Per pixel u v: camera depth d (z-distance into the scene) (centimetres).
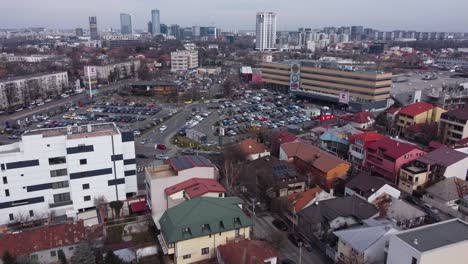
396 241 4559
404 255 4431
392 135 11688
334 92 17250
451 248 4350
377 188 6894
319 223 6094
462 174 7812
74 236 5609
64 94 19312
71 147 6656
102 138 6862
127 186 7488
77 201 6938
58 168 6825
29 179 6644
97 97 18800
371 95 15575
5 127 13038
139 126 13275
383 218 6156
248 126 13150
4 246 5288
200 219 5403
